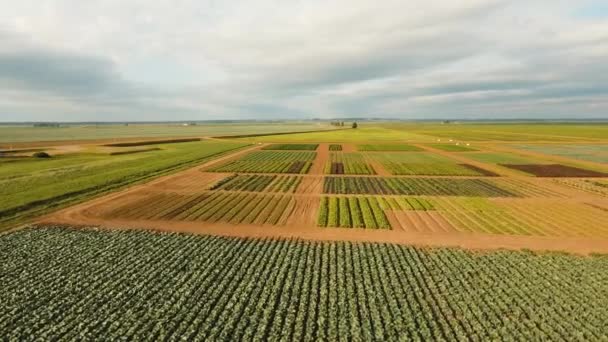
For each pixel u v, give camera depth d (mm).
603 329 17156
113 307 18953
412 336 16531
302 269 23016
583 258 25266
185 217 35625
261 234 30656
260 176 58594
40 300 19500
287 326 17031
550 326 17391
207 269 23281
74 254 25625
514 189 48844
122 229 31406
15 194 42031
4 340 16156
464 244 28438
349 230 31812
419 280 21859
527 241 29234
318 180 55375
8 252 25828
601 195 45344
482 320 17719
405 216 36188
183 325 17297
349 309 18531
